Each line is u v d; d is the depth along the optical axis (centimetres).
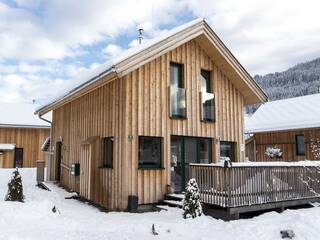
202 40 1396
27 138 2869
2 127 2777
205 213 1030
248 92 1529
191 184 947
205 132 1384
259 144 2506
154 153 1241
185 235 776
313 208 1140
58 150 1895
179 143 1316
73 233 773
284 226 796
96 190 1284
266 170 1077
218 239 741
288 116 2419
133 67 1129
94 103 1409
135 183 1165
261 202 1039
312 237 746
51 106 1773
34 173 2097
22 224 844
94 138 1330
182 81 1364
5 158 2728
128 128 1172
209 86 1459
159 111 1262
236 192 984
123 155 1155
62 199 1392
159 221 930
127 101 1184
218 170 1001
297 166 1177
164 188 1232
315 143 2045
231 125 1479
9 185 1107
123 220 959
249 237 755
